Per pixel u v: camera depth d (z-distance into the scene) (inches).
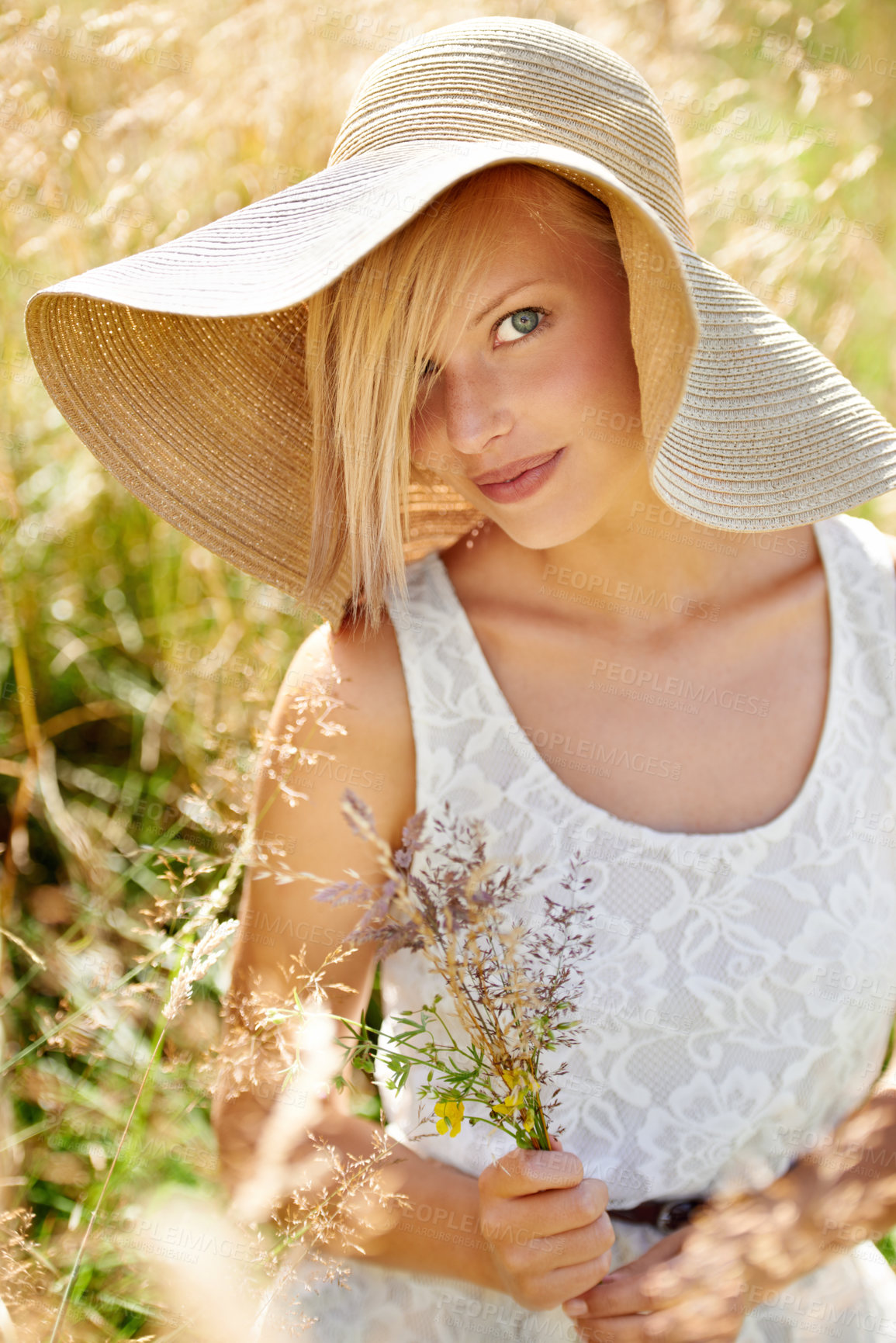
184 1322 53.7
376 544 51.3
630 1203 54.1
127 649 100.8
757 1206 52.7
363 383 47.4
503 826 52.4
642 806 52.9
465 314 44.8
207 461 56.1
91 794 96.3
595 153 44.9
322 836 52.5
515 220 44.3
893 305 117.5
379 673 52.9
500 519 49.7
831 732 53.2
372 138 46.8
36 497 103.0
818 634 54.4
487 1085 43.5
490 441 46.8
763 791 53.0
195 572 103.5
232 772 60.4
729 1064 52.9
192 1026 64.5
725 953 51.9
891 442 51.5
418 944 41.4
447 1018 52.6
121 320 52.1
